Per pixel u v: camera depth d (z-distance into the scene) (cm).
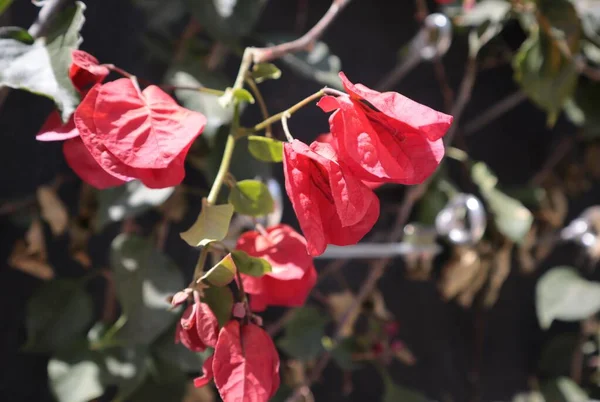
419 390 88
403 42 84
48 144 70
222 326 49
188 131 49
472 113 89
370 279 80
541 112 93
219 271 49
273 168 78
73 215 71
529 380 95
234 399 48
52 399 71
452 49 86
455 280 84
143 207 64
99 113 49
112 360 67
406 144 49
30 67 52
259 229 53
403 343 86
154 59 73
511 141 92
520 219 81
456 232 73
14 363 69
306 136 79
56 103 51
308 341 74
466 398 91
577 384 96
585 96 83
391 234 82
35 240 68
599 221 87
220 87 66
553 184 94
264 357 49
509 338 94
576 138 95
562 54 72
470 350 91
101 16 71
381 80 83
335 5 60
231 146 53
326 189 49
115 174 49
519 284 94
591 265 97
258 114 77
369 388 85
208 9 64
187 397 72
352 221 47
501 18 77
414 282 87
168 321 65
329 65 69
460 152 82
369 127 48
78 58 51
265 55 56
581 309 86
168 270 65
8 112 68
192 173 73
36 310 67
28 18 68
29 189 69
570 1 71
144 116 49
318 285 81
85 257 69
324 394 83
